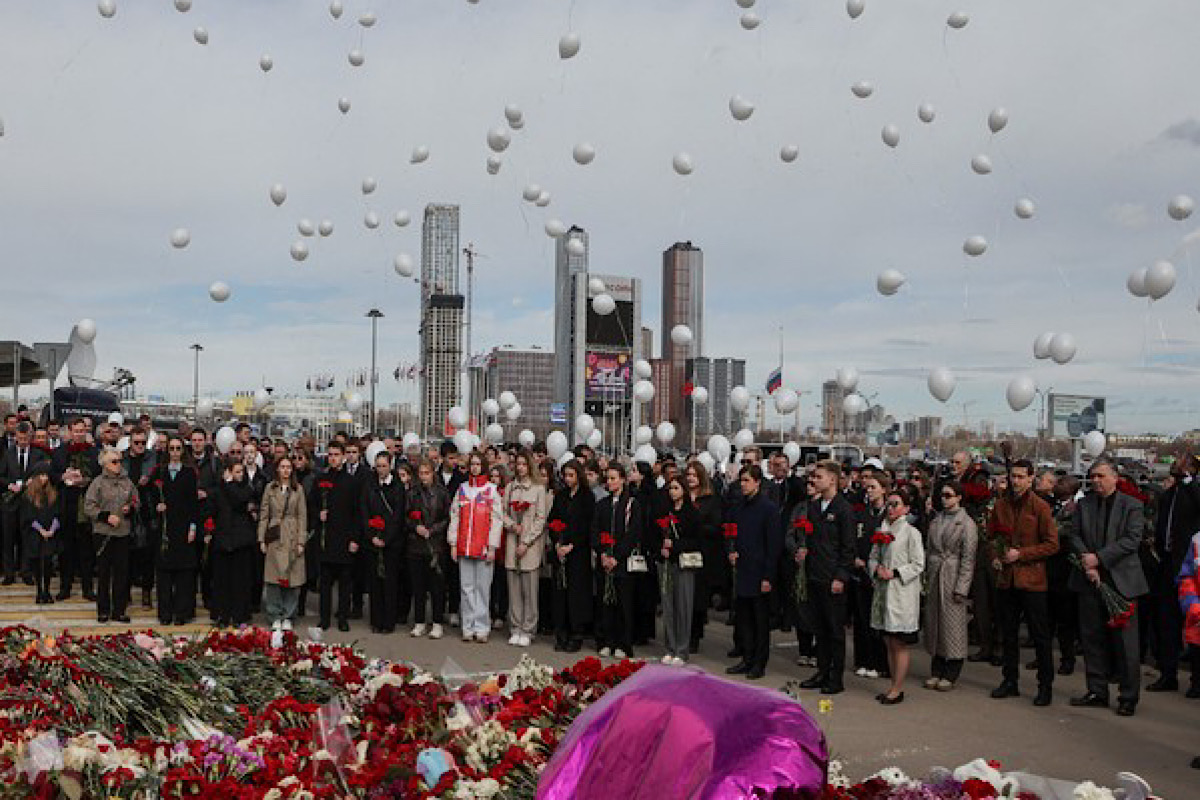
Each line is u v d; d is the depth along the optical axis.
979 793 3.65
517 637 10.94
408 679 5.54
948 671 9.11
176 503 11.16
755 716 2.47
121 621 11.13
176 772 4.06
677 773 2.34
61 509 12.12
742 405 15.49
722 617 13.85
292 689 5.75
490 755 4.21
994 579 9.90
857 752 6.98
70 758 3.95
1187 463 9.44
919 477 12.09
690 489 10.30
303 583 11.52
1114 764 6.74
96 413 21.19
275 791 3.89
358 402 17.64
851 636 12.30
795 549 9.56
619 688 2.69
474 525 10.93
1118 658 8.20
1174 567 9.10
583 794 2.45
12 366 21.94
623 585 10.32
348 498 11.52
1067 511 10.42
